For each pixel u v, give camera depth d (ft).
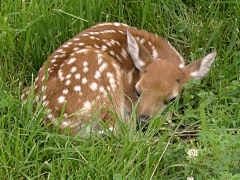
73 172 12.20
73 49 15.14
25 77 16.60
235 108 14.70
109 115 14.57
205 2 19.74
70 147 12.89
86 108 14.11
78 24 18.33
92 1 18.42
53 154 12.20
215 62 17.19
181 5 19.56
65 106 13.87
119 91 14.89
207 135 11.89
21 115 13.47
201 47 18.75
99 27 17.20
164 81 14.66
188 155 12.17
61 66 14.38
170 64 15.28
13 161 12.21
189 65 15.60
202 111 12.17
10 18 17.25
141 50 15.64
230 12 19.06
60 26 17.92
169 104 14.43
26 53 17.15
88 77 14.28
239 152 11.91
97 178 11.78
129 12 19.43
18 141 12.17
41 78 14.39
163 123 14.20
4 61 16.57
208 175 12.11
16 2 17.39
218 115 13.97
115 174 11.39
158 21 19.49
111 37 16.53
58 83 14.05
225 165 11.64
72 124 13.82
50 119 13.75
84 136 13.76
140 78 15.25
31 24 16.10
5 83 15.42
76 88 14.06
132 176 11.96
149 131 13.98
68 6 18.15
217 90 16.06
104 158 12.35
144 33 17.57
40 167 12.03
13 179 12.01
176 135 13.85
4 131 12.87
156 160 12.69
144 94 14.60
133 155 12.57
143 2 19.42
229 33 18.66
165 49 17.20
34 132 12.75
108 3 18.76
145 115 14.29
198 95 15.16
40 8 17.52
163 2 19.27
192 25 18.83
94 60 14.56
